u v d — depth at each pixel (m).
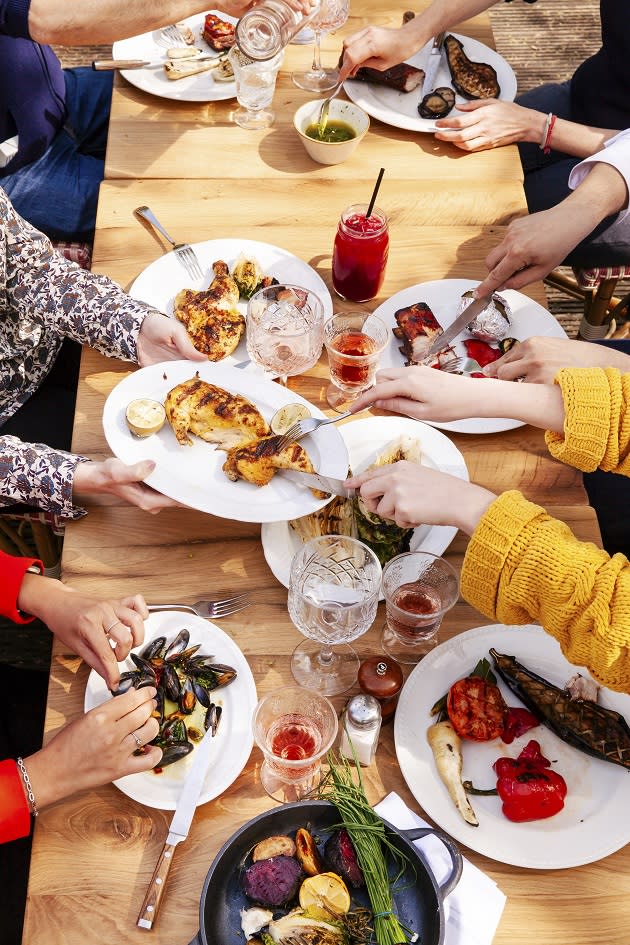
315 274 1.83
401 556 1.35
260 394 1.59
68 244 2.46
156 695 1.29
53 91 2.50
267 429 1.52
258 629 1.40
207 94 2.18
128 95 2.21
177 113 2.17
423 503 1.32
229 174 2.04
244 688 1.31
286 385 1.70
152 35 2.29
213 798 1.21
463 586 1.26
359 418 1.66
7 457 1.51
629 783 1.23
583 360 1.51
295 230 1.94
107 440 1.52
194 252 1.86
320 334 1.63
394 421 1.61
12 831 1.18
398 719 1.28
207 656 1.33
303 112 2.04
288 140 2.12
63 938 1.11
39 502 1.52
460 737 1.27
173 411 1.51
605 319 2.85
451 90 2.21
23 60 2.39
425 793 1.21
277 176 2.04
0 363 1.94
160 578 1.46
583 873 1.17
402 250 1.93
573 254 2.51
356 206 1.73
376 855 1.07
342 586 1.29
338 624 1.24
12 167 2.50
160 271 1.83
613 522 1.95
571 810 1.21
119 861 1.17
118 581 1.45
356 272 1.76
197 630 1.37
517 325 1.81
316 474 1.43
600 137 2.14
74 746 1.20
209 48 2.28
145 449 1.53
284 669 1.36
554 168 2.59
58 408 2.07
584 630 1.15
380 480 1.36
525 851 1.17
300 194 2.01
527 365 1.54
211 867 1.05
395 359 1.75
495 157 2.12
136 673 1.30
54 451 1.54
